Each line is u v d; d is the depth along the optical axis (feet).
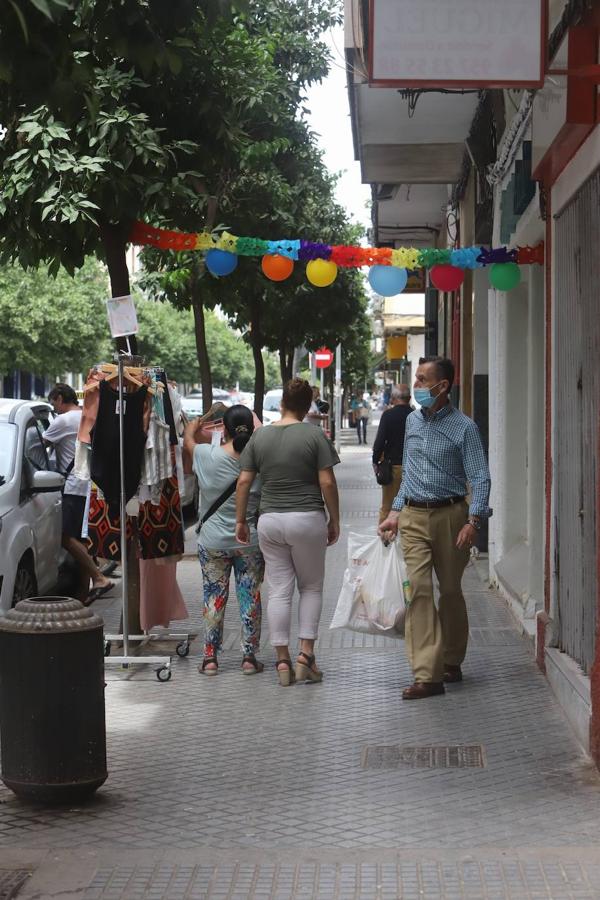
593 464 22.54
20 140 29.81
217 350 319.47
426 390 26.66
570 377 24.85
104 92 29.71
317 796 20.01
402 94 41.16
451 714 25.07
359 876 16.34
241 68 35.63
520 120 30.89
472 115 45.50
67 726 19.30
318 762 21.97
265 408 161.79
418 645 26.66
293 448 27.61
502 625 34.55
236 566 29.22
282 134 53.31
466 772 21.16
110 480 29.45
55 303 151.94
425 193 65.16
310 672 28.14
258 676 28.91
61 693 19.24
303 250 32.17
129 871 16.71
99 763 19.63
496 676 28.35
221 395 177.37
